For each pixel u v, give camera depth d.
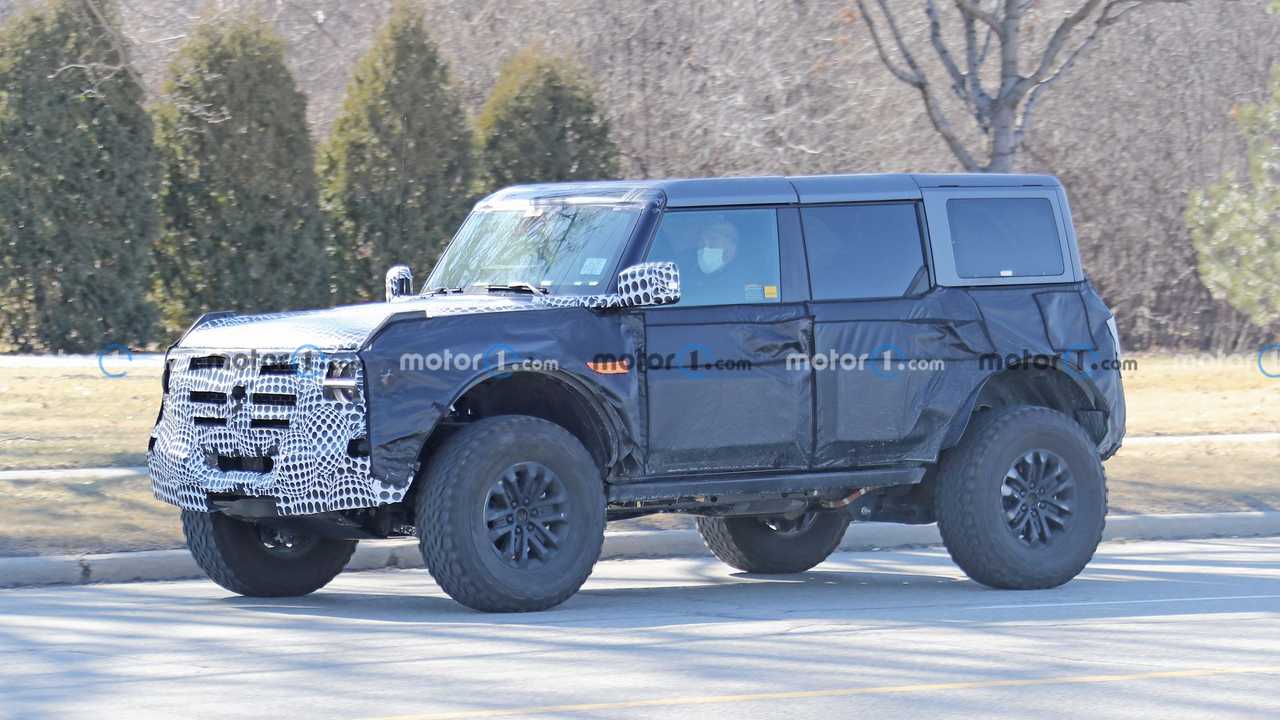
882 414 11.58
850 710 7.87
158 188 30.69
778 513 12.13
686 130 33.78
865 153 33.56
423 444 10.21
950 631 10.14
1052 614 10.91
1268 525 16.39
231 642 9.73
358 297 31.83
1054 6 33.53
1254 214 28.72
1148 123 34.91
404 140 31.45
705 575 13.45
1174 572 13.35
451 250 12.33
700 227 11.23
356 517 10.90
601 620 10.52
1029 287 12.18
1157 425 22.67
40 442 18.75
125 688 8.38
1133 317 35.38
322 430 10.15
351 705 7.96
